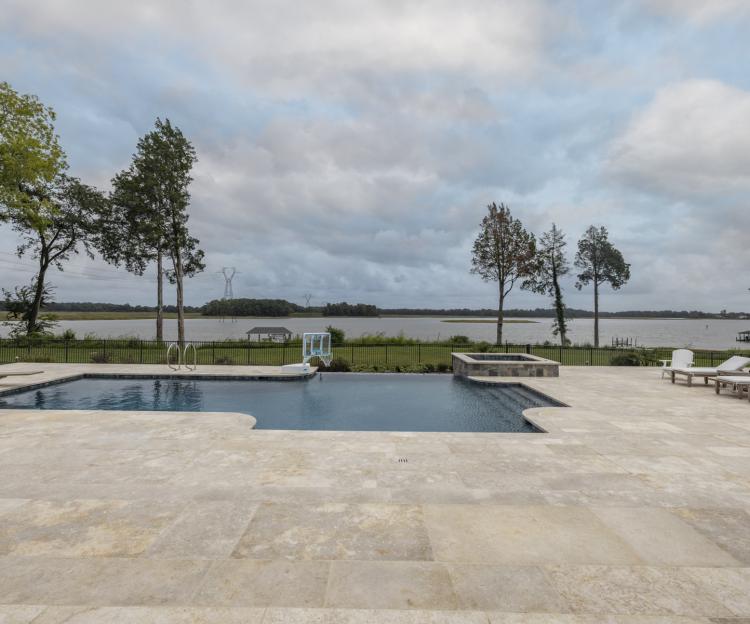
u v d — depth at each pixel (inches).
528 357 676.7
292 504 173.5
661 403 405.7
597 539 145.3
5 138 842.2
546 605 108.8
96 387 538.3
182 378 585.3
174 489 189.5
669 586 118.0
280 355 949.2
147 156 1035.9
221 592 113.0
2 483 196.4
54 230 1333.7
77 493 184.4
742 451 252.8
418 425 376.2
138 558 130.6
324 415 413.1
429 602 109.6
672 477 208.1
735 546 141.1
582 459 236.4
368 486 194.1
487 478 205.6
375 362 808.9
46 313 1545.3
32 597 110.0
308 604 108.0
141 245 1267.2
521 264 1338.6
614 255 1592.0
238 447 256.8
